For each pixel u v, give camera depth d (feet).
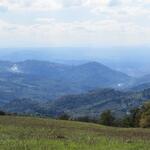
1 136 96.84
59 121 207.82
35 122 185.06
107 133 144.77
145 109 344.08
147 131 169.48
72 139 91.40
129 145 77.66
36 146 71.92
